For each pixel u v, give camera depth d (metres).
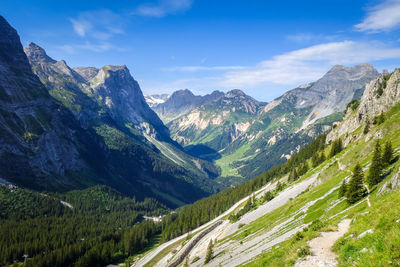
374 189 50.62
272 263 32.28
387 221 23.55
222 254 82.38
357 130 137.88
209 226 165.62
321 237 30.69
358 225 27.97
